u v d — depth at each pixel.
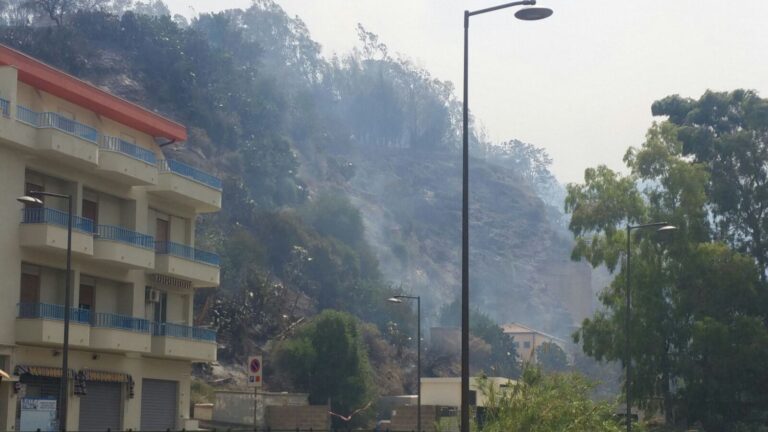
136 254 52.19
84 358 50.09
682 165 72.62
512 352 151.38
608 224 72.88
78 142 48.28
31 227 46.53
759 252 78.31
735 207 78.75
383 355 131.00
